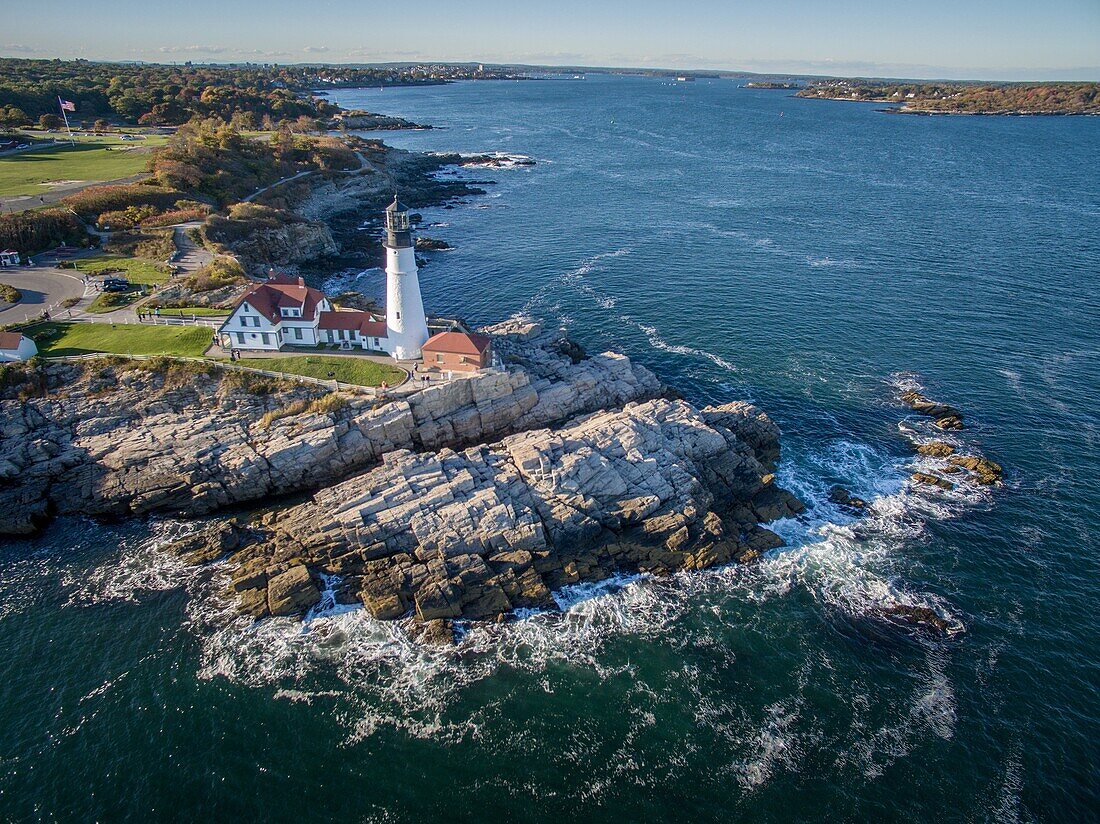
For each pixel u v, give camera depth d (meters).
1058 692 37.41
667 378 69.38
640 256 106.44
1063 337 77.62
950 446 57.97
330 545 44.06
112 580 43.53
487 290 93.50
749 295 90.19
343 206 136.50
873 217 129.62
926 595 43.72
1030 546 47.50
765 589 44.12
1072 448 57.91
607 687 37.97
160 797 32.16
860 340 77.38
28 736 34.53
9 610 41.31
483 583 42.66
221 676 37.94
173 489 48.75
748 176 171.75
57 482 49.25
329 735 35.19
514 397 57.66
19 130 149.12
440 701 37.00
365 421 52.34
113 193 93.69
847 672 38.84
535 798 32.56
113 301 68.25
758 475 53.16
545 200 146.38
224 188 110.62
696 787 33.09
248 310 59.09
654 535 46.62
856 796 32.66
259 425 52.41
